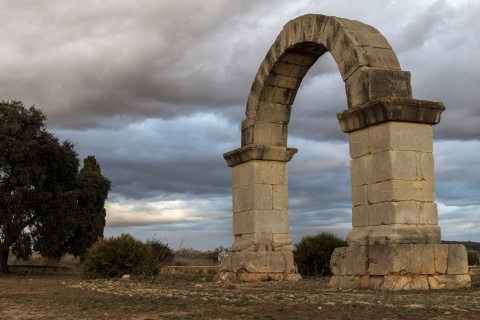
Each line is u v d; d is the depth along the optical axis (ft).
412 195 43.52
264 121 63.36
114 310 31.35
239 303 32.78
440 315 26.66
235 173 65.05
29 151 105.19
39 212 110.01
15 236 108.37
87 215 119.65
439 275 42.47
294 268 60.75
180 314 28.84
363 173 45.78
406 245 41.73
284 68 61.36
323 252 70.49
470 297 35.42
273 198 62.13
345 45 48.47
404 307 29.32
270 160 62.44
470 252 98.32
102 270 63.46
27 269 111.96
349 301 32.37
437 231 43.70
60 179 114.73
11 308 33.37
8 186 107.04
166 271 85.46
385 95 45.47
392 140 43.47
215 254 129.18
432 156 44.75
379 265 42.29
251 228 61.31
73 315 29.55
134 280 57.26
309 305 31.04
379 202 44.14
